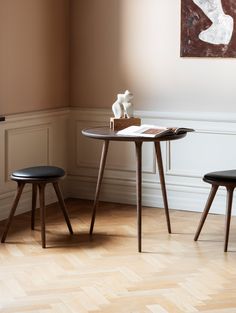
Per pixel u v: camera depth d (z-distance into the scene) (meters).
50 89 7.02
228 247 5.78
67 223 6.09
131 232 6.16
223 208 6.70
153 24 6.82
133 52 6.94
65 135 7.29
